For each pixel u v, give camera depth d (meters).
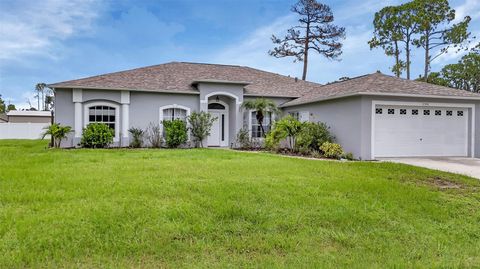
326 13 34.53
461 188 8.17
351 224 5.38
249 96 20.78
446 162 13.18
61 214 5.25
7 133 34.53
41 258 3.92
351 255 4.33
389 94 14.08
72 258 3.97
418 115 15.12
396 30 32.62
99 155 13.20
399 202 6.62
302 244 4.62
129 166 10.04
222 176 8.48
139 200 6.10
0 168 9.38
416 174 9.73
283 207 5.98
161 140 19.00
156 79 20.31
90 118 18.23
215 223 5.17
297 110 19.94
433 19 30.64
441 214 6.10
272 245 4.54
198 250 4.32
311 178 8.48
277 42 35.91
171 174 8.66
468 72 32.50
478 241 5.09
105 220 5.05
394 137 14.79
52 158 11.92
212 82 19.52
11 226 4.75
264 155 14.09
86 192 6.60
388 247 4.64
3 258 3.84
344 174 9.29
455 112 15.58
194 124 19.41
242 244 4.53
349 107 15.11
